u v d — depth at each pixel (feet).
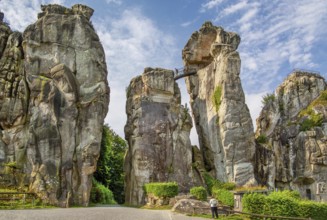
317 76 237.45
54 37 143.13
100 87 142.51
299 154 201.98
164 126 161.48
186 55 210.18
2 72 135.64
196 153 180.86
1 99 131.75
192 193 133.18
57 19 146.00
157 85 167.73
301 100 227.81
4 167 121.80
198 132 201.67
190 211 105.40
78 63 143.23
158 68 172.35
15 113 129.70
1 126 129.70
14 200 109.50
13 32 145.28
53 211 94.27
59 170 123.85
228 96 181.27
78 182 128.98
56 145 125.49
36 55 138.82
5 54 140.36
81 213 90.12
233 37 200.64
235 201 120.67
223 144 176.65
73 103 133.80
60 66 136.56
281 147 208.64
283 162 204.74
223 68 187.62
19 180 120.88
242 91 184.34
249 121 179.52
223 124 178.60
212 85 196.03
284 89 237.66
